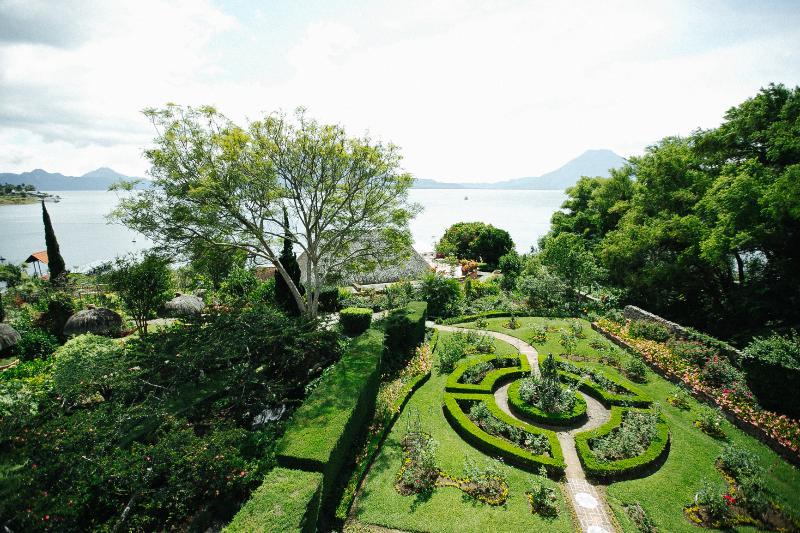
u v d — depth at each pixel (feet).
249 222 64.28
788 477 32.50
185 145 58.49
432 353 60.90
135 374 39.63
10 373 50.44
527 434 37.96
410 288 89.20
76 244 255.09
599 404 45.29
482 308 88.02
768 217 58.03
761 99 67.00
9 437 27.55
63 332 62.08
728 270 73.36
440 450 36.68
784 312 62.54
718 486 31.42
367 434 38.37
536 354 58.95
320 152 63.21
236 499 28.96
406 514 29.27
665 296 80.59
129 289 59.77
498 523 28.32
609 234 92.38
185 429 32.45
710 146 75.46
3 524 22.31
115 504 27.30
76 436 27.96
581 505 30.35
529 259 119.24
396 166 68.54
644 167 90.84
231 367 46.14
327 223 70.23
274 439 35.12
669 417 41.47
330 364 53.42
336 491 31.24
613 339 62.75
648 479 32.73
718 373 45.42
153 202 58.08
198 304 72.13
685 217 71.97
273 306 76.23
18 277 120.98
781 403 38.93
